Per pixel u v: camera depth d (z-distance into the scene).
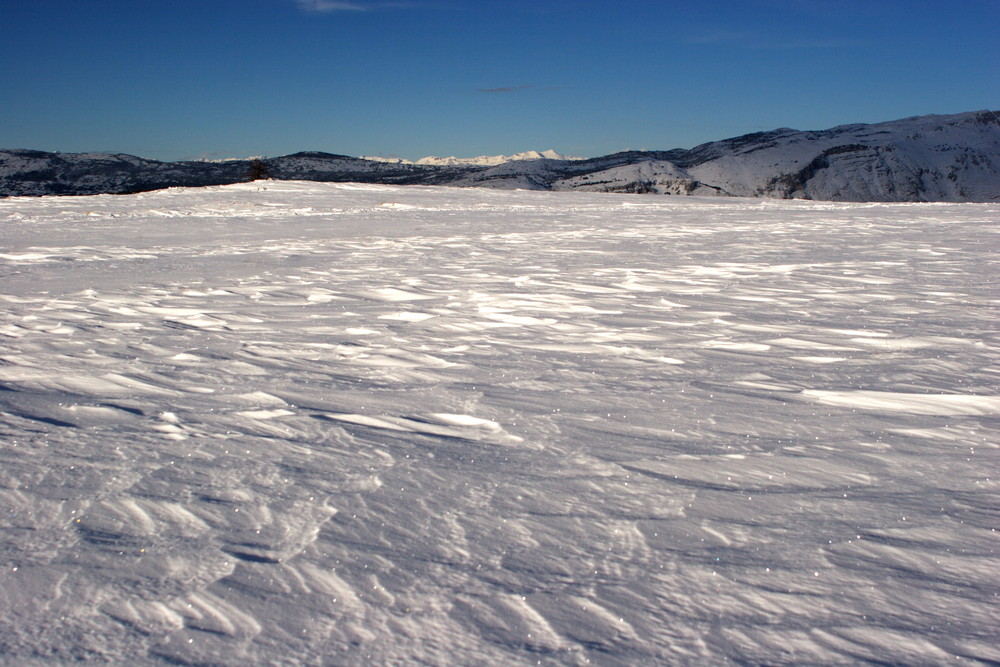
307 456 2.67
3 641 1.54
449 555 1.90
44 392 3.66
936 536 2.01
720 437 2.89
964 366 4.10
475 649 1.50
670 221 20.33
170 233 17.31
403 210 26.03
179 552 1.91
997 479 2.43
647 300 6.86
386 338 5.16
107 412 3.27
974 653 1.49
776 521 2.11
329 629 1.58
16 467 2.53
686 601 1.68
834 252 11.22
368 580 1.77
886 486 2.38
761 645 1.52
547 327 5.53
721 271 9.13
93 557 1.89
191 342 5.05
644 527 2.06
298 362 4.38
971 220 18.14
